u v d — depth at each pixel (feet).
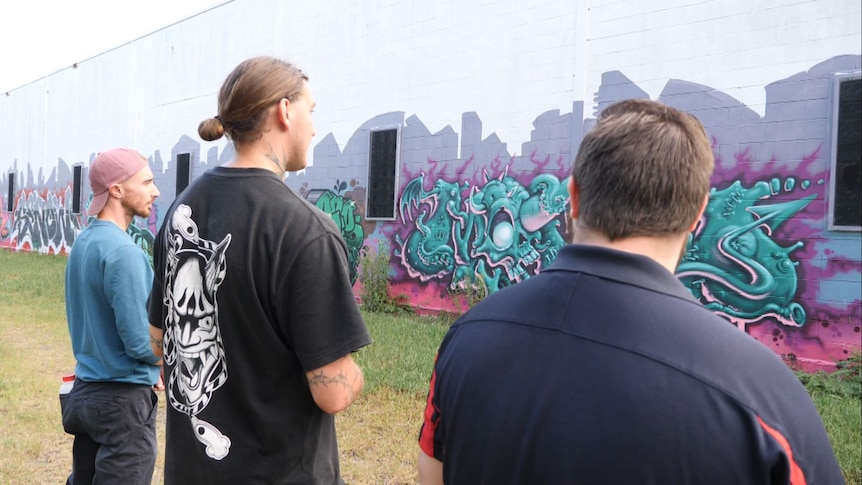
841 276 20.74
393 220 36.11
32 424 16.48
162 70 57.06
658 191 3.45
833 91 20.65
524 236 29.94
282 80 5.72
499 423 3.47
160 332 6.72
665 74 24.94
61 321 30.01
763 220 22.40
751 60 22.58
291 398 5.56
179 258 5.78
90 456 9.27
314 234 5.43
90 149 68.33
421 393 18.71
